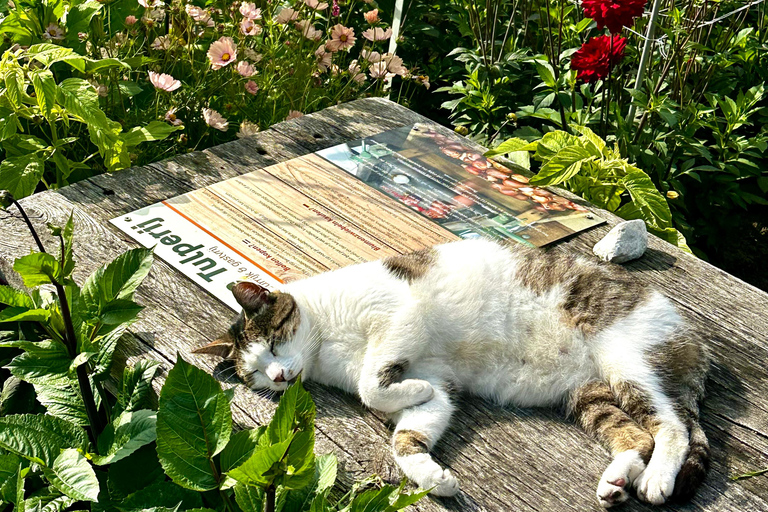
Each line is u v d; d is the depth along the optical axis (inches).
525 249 61.1
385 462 54.2
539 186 70.4
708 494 53.2
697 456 53.4
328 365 58.4
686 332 57.4
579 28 82.4
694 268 65.1
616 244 64.7
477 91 83.6
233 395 56.1
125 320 55.1
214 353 58.4
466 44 93.6
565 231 66.7
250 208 67.2
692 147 81.0
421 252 61.4
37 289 59.4
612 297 57.6
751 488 53.4
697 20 82.3
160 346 59.2
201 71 83.0
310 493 51.6
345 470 54.0
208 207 67.2
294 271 62.7
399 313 57.7
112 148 70.1
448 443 55.2
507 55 84.8
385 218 66.8
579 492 53.3
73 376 55.2
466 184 70.3
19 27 75.5
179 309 61.0
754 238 85.8
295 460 47.5
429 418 55.2
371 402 56.2
